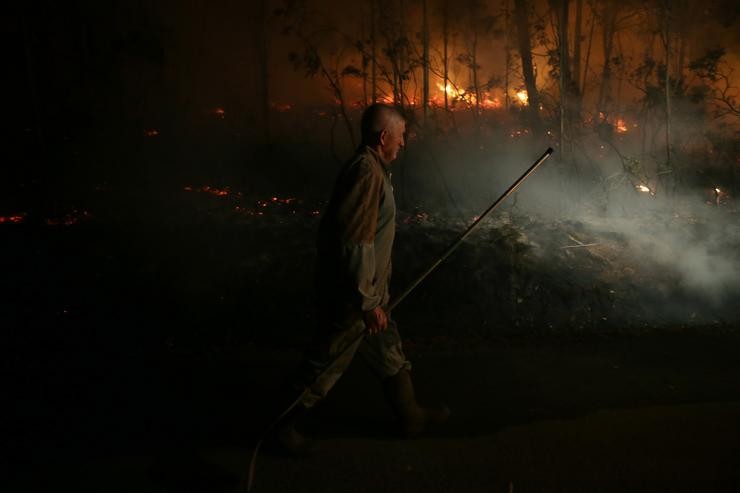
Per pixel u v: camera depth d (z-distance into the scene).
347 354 3.79
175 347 5.48
